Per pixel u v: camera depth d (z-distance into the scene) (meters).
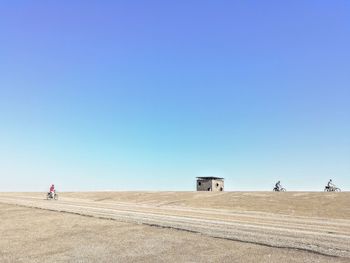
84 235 18.69
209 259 13.73
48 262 13.98
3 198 47.28
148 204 44.38
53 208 31.45
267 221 25.75
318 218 29.42
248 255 14.16
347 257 13.72
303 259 13.44
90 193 65.62
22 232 19.89
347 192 46.00
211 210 35.81
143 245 16.22
